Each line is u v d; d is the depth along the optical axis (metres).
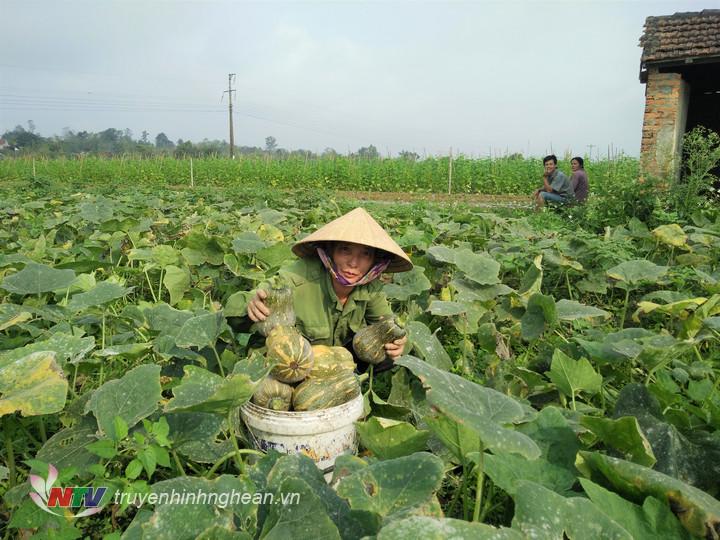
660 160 14.50
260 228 7.34
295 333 2.83
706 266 6.43
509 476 2.04
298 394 2.78
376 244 3.12
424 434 2.25
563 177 14.77
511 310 4.71
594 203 11.93
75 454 2.45
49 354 2.57
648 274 4.88
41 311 3.76
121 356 3.44
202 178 35.69
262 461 2.27
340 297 3.42
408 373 3.40
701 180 10.74
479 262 4.78
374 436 2.32
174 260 5.70
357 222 3.19
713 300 3.88
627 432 2.21
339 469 2.12
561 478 2.12
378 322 3.31
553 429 2.32
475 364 4.12
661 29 15.66
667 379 3.40
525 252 6.40
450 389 1.87
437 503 1.73
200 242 5.81
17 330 4.01
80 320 3.94
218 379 2.42
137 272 5.50
